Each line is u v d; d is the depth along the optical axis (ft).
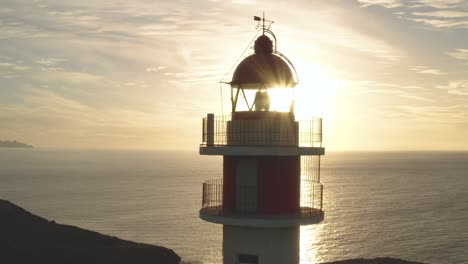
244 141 44.47
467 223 304.09
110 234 261.44
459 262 208.33
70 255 195.83
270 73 45.44
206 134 46.70
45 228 215.92
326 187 561.02
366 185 589.32
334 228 278.46
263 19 48.06
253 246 44.39
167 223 297.33
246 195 44.93
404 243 242.99
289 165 45.37
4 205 228.02
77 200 417.90
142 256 202.28
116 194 472.85
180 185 585.63
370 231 271.08
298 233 46.50
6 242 192.34
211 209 46.96
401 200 428.97
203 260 208.95
